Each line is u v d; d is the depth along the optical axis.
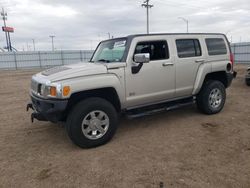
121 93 4.42
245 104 6.86
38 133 5.07
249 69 10.29
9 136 4.96
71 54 40.78
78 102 4.12
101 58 5.19
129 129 5.07
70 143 4.46
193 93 5.55
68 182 3.14
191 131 4.81
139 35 4.67
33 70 33.50
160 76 4.88
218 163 3.48
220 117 5.65
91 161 3.69
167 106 5.27
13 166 3.65
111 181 3.12
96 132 4.20
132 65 4.50
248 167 3.35
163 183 3.02
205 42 5.65
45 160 3.80
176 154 3.82
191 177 3.13
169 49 5.01
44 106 4.04
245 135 4.50
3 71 32.62
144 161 3.62
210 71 5.66
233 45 30.88
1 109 7.53
